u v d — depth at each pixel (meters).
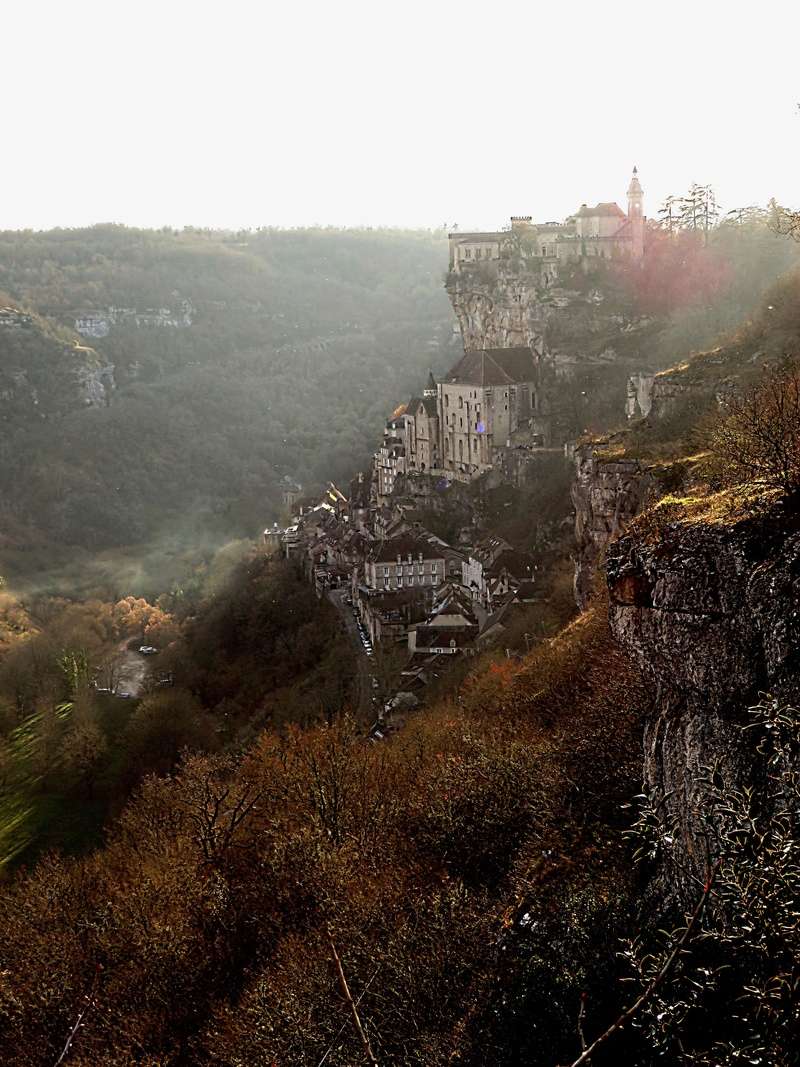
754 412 24.39
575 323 164.62
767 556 18.27
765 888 12.06
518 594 109.31
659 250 168.88
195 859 43.66
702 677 19.08
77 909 41.97
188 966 34.94
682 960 14.73
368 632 127.00
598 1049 19.33
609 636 42.88
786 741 14.38
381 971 25.34
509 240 190.00
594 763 30.88
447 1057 22.11
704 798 17.00
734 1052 12.41
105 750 102.25
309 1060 23.78
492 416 162.12
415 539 143.25
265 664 133.50
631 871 24.12
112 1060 30.03
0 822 91.88
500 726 44.88
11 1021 33.66
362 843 37.25
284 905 35.91
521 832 32.25
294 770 47.59
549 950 22.75
